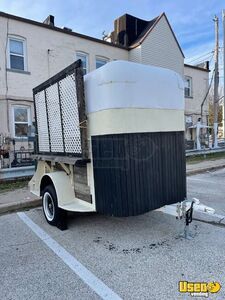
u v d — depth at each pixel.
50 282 2.84
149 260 3.24
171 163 3.88
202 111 20.12
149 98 3.61
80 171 4.18
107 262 3.23
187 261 3.18
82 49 13.73
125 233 4.14
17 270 3.11
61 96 4.29
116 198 3.48
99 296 2.57
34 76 12.03
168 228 4.29
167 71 3.88
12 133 11.40
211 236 3.92
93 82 3.63
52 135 4.77
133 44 15.69
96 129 3.64
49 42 12.50
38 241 3.94
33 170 8.23
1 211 5.46
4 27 11.15
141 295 2.56
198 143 14.51
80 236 4.09
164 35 16.31
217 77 17.45
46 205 4.77
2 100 11.13
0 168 8.23
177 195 3.96
